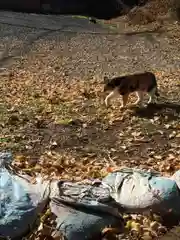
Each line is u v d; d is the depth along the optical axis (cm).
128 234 566
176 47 2752
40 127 1067
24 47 2698
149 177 646
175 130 1049
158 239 566
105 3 4872
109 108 1220
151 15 3781
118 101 1290
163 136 1012
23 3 4738
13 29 3378
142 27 3578
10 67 2112
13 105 1259
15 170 693
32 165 820
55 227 564
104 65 2206
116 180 648
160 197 609
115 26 3844
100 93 1380
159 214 604
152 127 1070
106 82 1226
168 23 3528
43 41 2939
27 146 950
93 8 4881
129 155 909
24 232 570
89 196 598
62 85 1614
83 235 553
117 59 2388
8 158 709
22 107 1235
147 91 1208
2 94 1427
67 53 2550
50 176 743
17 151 927
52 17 4241
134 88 1203
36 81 1711
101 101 1293
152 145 962
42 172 770
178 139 995
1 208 581
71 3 4872
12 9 4728
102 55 2506
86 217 567
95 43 2928
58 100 1307
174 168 793
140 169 738
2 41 2881
